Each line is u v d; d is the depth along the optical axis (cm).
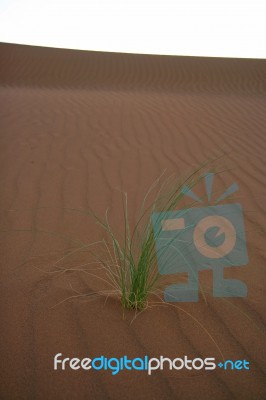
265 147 512
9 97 839
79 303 193
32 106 738
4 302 193
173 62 1573
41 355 161
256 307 196
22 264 229
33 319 181
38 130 568
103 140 531
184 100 901
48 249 248
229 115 714
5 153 456
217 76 1395
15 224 284
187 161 448
